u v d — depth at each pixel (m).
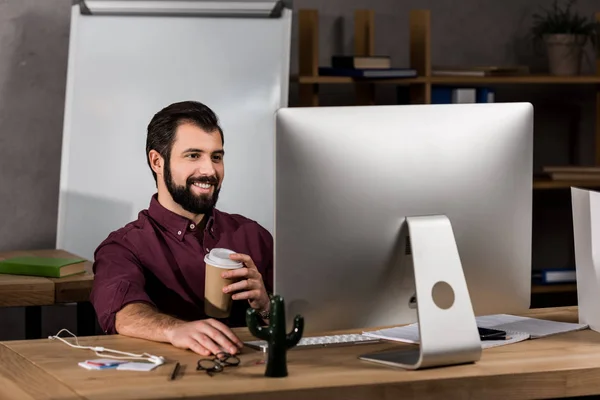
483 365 2.14
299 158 2.06
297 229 2.08
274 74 4.19
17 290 3.48
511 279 2.34
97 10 4.13
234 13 4.20
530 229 2.35
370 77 4.62
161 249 3.22
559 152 5.49
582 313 2.56
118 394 1.91
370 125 2.13
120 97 4.12
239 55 4.18
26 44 4.68
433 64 5.23
